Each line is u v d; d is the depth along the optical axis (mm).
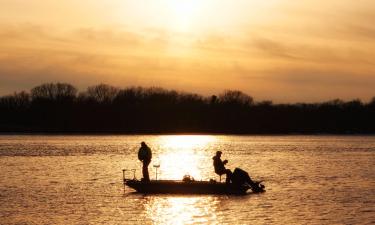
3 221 83375
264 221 83562
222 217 86312
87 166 185000
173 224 81500
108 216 87062
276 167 186125
